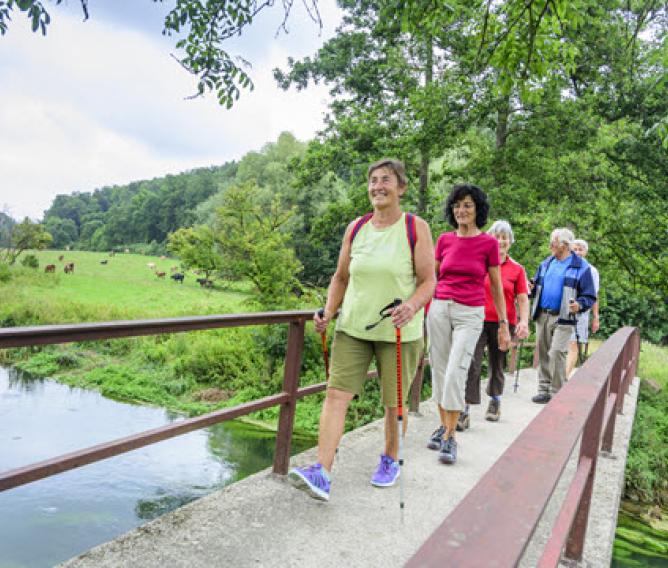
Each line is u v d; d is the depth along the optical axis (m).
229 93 5.28
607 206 13.34
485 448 4.46
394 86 16.59
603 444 4.92
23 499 7.37
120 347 19.62
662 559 6.03
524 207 13.23
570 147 13.35
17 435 10.34
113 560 2.42
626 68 13.18
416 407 5.42
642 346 18.69
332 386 3.09
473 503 0.89
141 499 7.66
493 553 0.74
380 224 3.11
